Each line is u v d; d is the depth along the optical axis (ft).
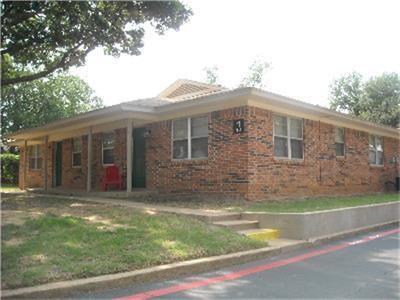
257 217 32.89
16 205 38.99
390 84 139.23
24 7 36.29
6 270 18.53
